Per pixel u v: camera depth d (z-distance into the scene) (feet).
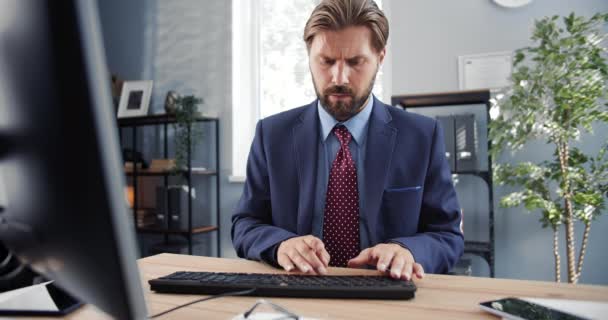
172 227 9.87
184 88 11.06
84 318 1.97
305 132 4.17
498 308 1.94
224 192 10.50
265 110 10.47
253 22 10.49
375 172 3.88
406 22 8.75
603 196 6.67
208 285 2.29
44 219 1.29
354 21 3.60
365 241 3.87
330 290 2.21
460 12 8.35
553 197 7.57
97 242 1.15
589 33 6.91
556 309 1.91
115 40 12.07
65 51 1.06
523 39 7.91
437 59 8.52
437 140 4.08
